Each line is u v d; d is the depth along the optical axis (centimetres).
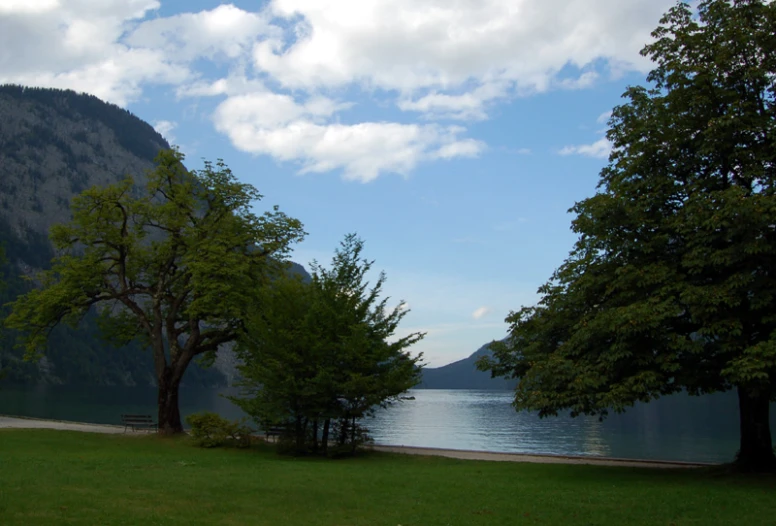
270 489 1371
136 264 3241
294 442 2402
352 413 2350
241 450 2492
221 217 3100
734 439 4591
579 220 1884
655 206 1812
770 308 1546
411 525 1062
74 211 3067
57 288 2953
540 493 1393
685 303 1595
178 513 1069
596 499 1313
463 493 1392
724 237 1583
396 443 4444
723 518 1120
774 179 1616
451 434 5331
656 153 1834
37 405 7494
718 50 1756
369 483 1526
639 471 1908
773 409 6631
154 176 3152
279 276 3092
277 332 2355
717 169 1761
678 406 9162
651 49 1902
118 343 3491
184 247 3052
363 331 2361
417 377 2481
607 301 1825
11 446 2238
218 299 2794
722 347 1506
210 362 3409
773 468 1728
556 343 1991
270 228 3161
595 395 1608
